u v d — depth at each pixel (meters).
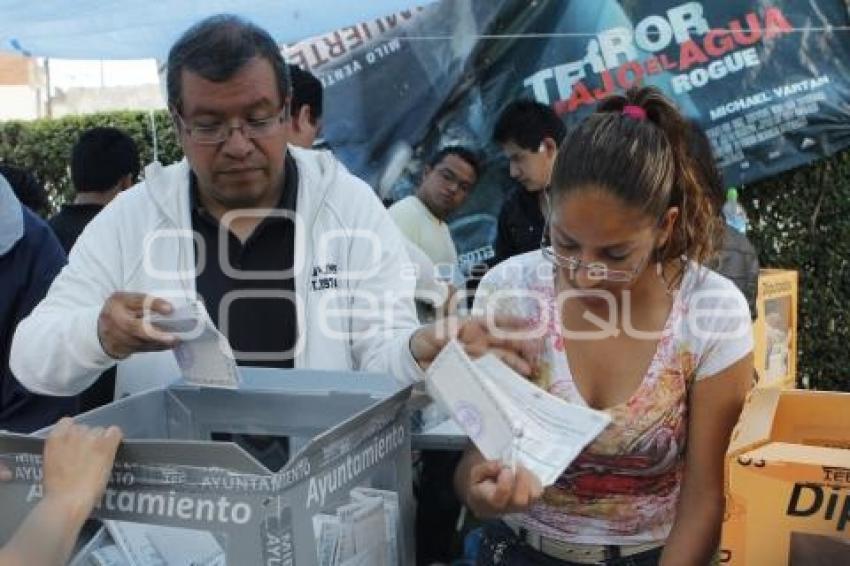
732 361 1.25
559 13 4.21
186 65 1.47
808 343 4.43
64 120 6.64
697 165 1.28
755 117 4.17
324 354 1.60
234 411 1.41
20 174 3.57
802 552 1.04
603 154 1.16
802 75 4.12
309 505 1.02
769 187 4.32
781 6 4.09
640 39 4.18
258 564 0.98
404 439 1.27
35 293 1.86
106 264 1.63
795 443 1.25
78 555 1.11
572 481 1.31
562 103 4.26
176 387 1.42
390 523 1.24
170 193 1.65
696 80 4.17
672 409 1.27
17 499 1.10
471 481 1.14
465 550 1.89
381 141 4.42
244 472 0.97
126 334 1.27
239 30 1.49
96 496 1.02
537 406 1.20
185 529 1.04
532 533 1.36
